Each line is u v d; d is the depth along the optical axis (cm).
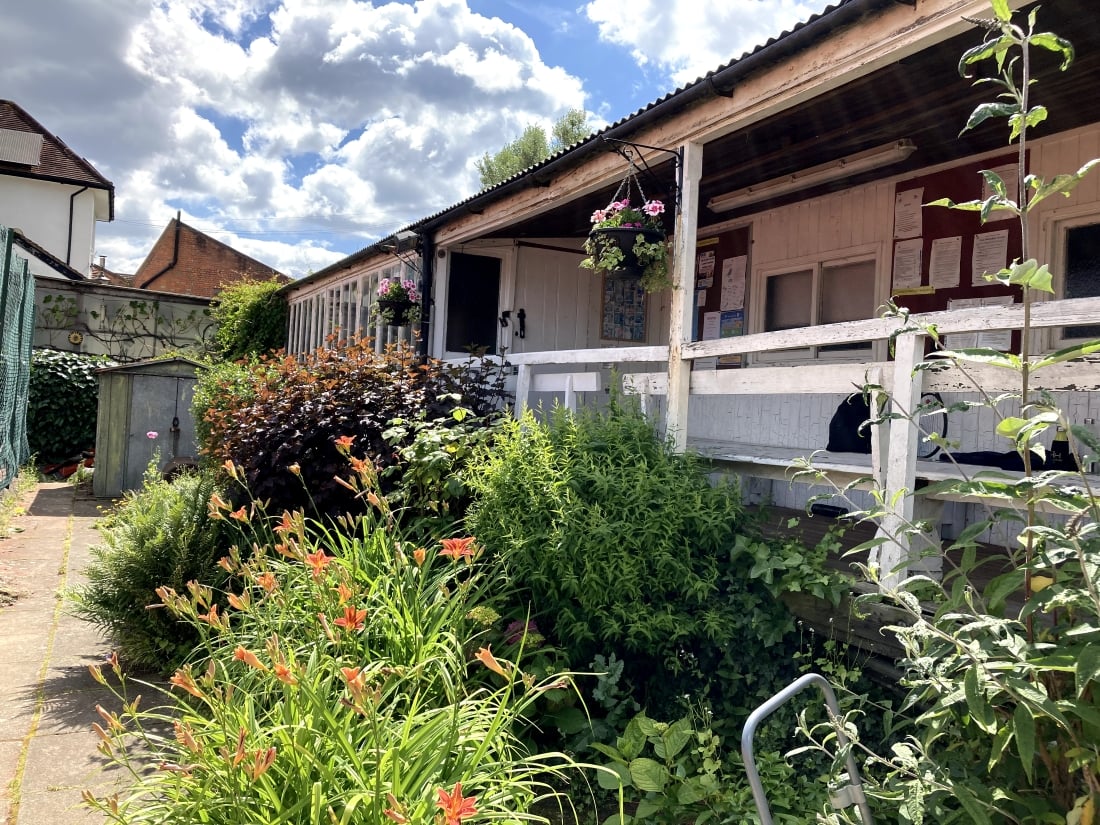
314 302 1351
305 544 361
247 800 230
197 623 320
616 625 362
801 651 371
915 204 559
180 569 466
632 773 311
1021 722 188
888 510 256
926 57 405
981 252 520
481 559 411
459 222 784
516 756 329
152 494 564
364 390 599
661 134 504
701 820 300
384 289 902
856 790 205
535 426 449
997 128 487
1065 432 194
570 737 367
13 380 891
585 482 405
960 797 200
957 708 221
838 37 380
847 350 608
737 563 388
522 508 402
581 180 593
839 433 503
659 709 375
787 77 409
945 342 536
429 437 488
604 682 356
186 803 237
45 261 1938
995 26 209
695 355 469
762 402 676
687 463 426
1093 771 200
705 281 747
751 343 429
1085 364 292
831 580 350
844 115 495
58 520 908
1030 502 204
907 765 211
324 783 226
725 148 565
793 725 343
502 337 842
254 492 539
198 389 950
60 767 347
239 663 311
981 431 510
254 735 243
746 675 365
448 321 836
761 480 648
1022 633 223
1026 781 222
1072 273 477
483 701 276
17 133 2556
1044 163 490
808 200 643
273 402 594
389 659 301
